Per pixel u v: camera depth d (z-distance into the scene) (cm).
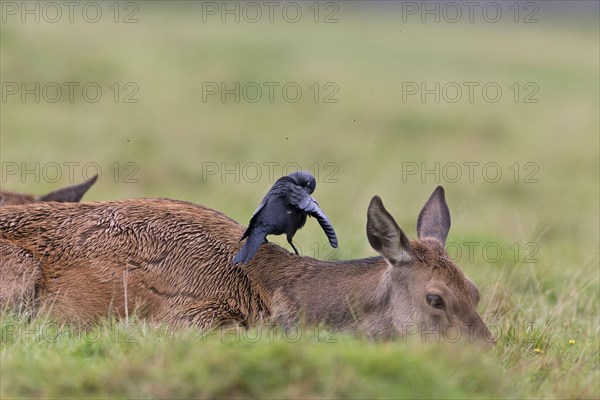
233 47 11331
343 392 2088
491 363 2358
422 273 2619
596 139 8262
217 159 6744
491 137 8219
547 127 8575
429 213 2897
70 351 2373
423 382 2136
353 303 2730
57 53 8794
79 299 2803
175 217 2920
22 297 2762
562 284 3691
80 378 2155
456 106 8875
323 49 12456
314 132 7638
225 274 2839
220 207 4762
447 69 11600
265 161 6831
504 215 5603
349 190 5738
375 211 2606
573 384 2370
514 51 13762
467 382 2230
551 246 4906
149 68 9194
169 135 7156
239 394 2098
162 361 2198
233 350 2191
